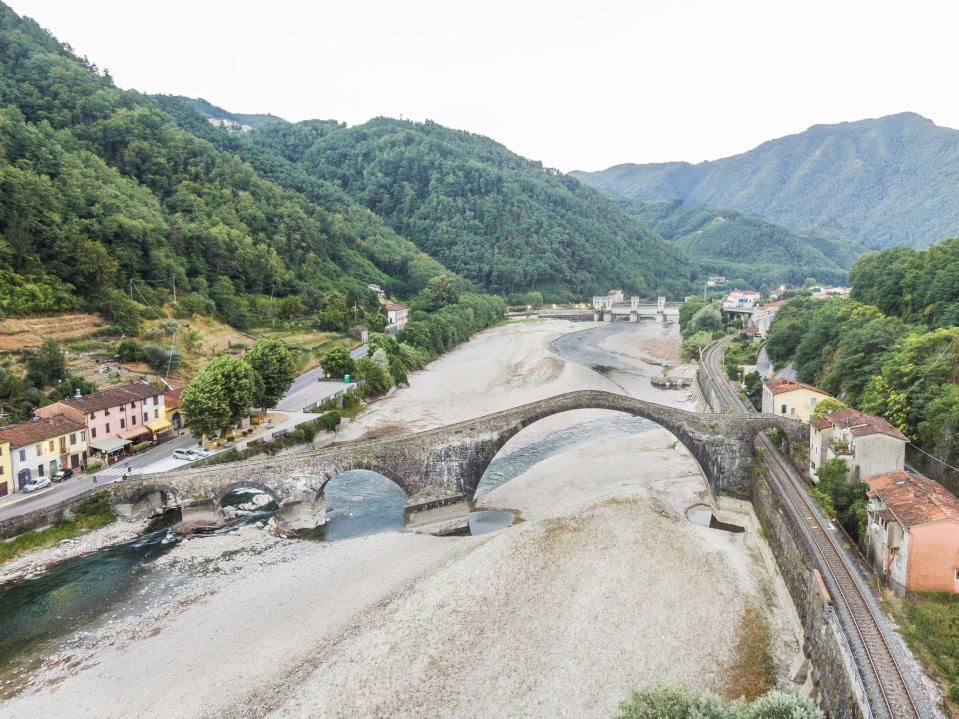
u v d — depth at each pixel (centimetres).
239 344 12388
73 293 10206
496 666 3794
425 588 4622
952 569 3794
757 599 4688
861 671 3159
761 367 12062
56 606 4688
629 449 8531
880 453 5138
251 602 4728
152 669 3931
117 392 7794
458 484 6544
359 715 3416
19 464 6234
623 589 4659
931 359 6028
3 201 9938
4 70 16875
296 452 8388
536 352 16012
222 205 17050
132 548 5716
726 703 2983
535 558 5028
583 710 3475
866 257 11569
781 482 5966
